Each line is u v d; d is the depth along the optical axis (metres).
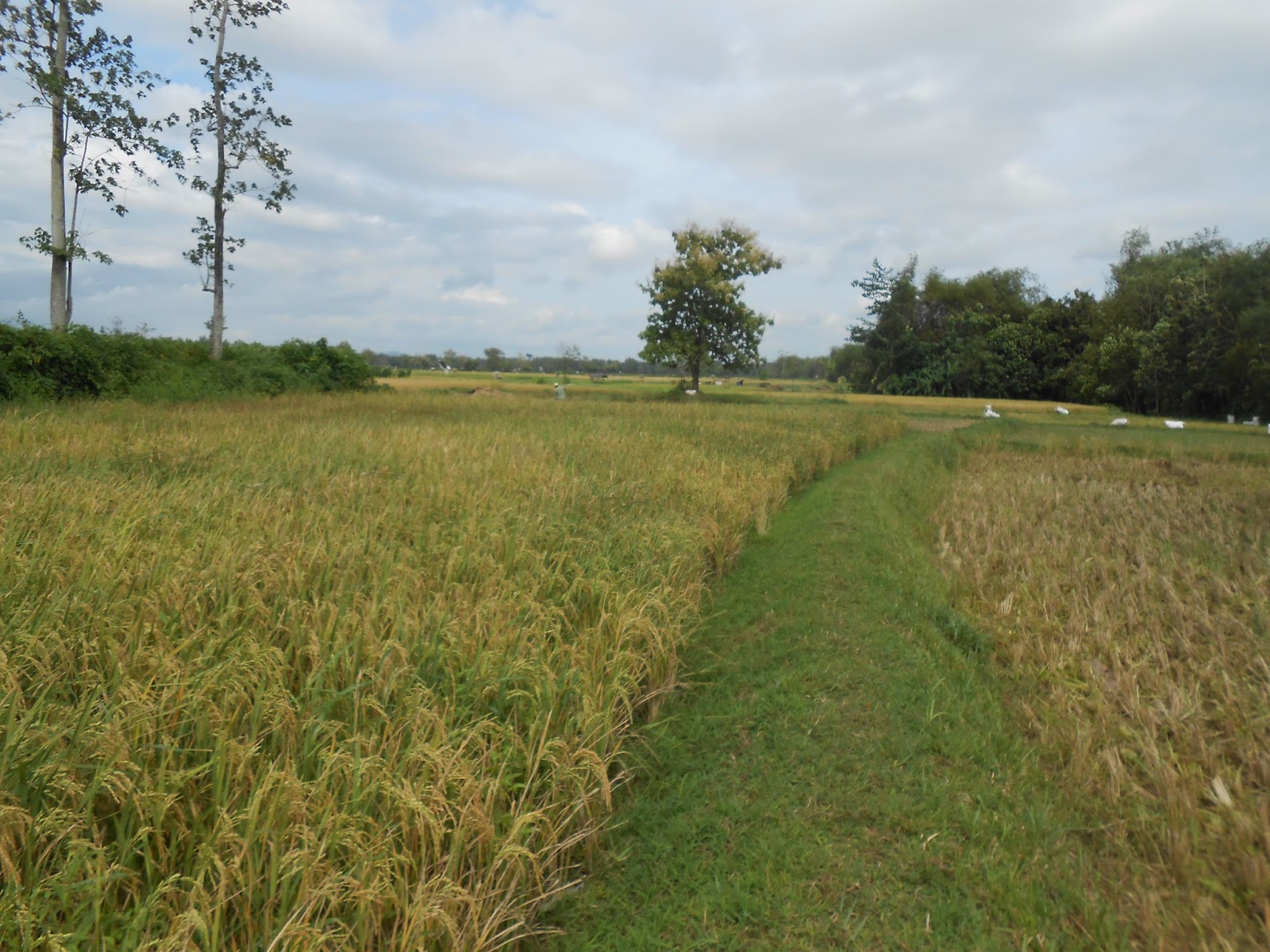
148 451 9.95
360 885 2.77
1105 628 6.71
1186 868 3.58
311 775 3.47
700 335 46.50
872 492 12.19
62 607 4.35
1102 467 19.41
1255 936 3.20
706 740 4.88
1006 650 6.45
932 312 65.88
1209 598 7.81
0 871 2.83
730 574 8.37
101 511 6.59
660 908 3.48
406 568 5.59
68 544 5.57
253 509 6.85
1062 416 38.88
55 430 11.53
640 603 5.77
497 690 4.24
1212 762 4.49
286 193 27.69
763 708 5.23
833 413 26.91
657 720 5.05
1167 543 9.95
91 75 22.64
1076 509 12.88
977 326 61.88
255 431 13.15
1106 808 4.16
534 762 3.76
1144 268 53.59
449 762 3.32
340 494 8.17
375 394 30.77
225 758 3.26
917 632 6.54
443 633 4.54
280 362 30.08
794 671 5.77
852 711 5.18
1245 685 5.60
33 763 3.21
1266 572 8.50
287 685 4.14
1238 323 40.41
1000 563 9.34
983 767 4.54
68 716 3.50
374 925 2.82
